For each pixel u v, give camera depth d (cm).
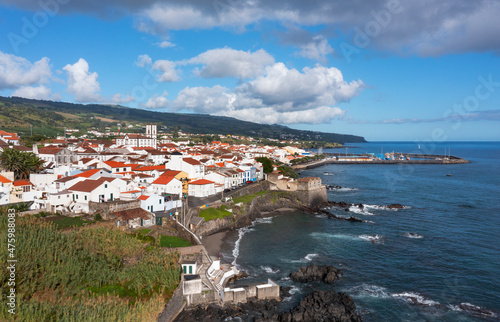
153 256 6153
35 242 5675
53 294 4816
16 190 8919
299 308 5438
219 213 10050
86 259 5822
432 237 9238
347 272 7012
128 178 11262
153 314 4716
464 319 5328
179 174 12506
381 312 5528
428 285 6412
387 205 13400
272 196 13462
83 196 8581
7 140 16262
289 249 8394
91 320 4212
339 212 12638
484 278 6656
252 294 5925
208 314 5375
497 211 12238
